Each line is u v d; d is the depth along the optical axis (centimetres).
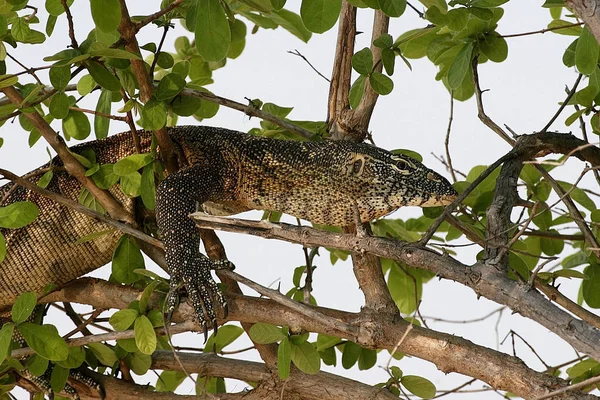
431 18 958
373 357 1099
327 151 1075
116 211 1048
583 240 1048
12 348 1039
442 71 1170
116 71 972
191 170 1054
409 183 1055
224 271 967
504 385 868
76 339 972
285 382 973
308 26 870
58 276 1138
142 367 1067
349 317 961
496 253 819
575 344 730
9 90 911
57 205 1123
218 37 890
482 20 1020
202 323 958
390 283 1275
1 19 922
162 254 1086
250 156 1089
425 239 836
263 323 961
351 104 1044
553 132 993
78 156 1005
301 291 1144
